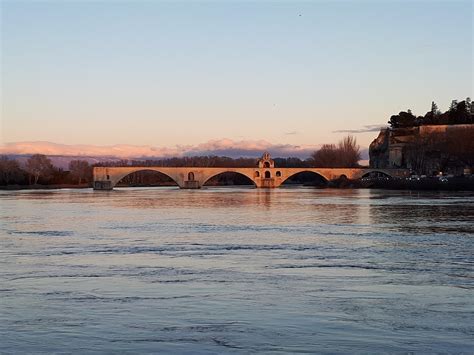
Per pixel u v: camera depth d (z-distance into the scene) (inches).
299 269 1979.6
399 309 1412.4
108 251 2456.9
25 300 1514.5
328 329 1251.8
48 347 1146.7
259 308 1423.5
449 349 1126.4
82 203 6353.3
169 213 4763.8
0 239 2908.5
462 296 1552.7
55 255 2338.8
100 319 1331.2
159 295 1566.2
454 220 3833.7
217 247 2576.3
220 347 1140.5
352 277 1827.0
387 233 3105.3
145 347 1143.0
